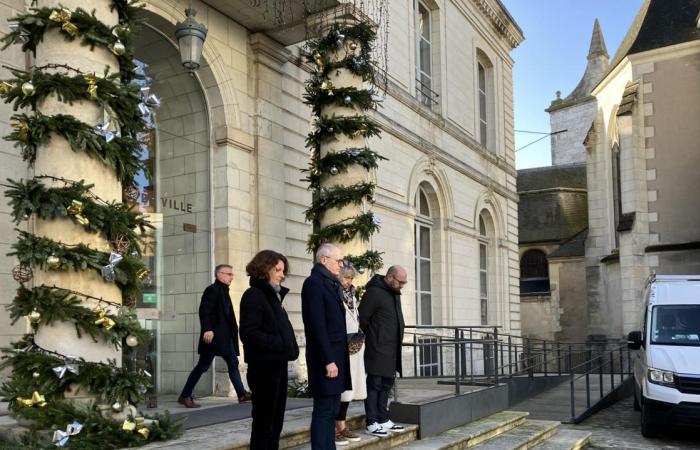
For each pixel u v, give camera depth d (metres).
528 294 32.56
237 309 9.21
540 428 8.92
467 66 18.66
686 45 20.88
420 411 7.08
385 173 13.45
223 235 9.20
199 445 4.97
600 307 26.59
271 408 4.77
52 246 4.87
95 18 5.27
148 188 9.23
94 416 4.75
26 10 6.53
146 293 8.75
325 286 5.16
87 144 5.01
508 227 21.03
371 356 6.38
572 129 41.84
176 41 8.84
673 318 10.27
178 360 9.05
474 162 18.61
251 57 10.02
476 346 17.44
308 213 8.92
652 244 20.88
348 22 9.32
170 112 9.59
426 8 16.80
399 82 14.35
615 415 12.30
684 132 20.91
